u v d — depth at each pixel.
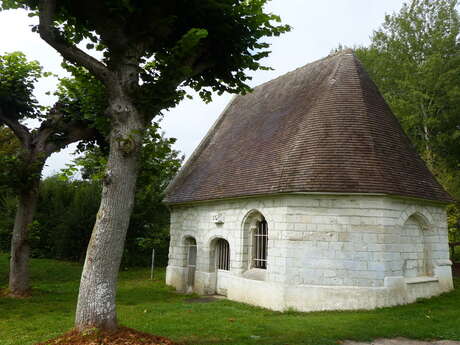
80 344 6.16
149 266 24.55
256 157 13.98
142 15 7.62
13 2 7.65
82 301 6.70
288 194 11.41
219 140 18.52
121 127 7.30
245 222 13.30
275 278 11.49
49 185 27.28
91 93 9.85
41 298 12.84
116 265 6.94
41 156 13.41
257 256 13.14
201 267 15.22
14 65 13.23
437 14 24.64
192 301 13.20
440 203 13.01
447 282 13.05
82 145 15.76
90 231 23.55
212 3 7.80
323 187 10.92
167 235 24.28
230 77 9.60
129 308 11.23
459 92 20.83
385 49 26.33
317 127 12.37
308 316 10.05
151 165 12.05
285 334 8.05
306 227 11.25
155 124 10.09
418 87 23.00
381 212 11.05
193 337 7.70
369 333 8.15
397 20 25.98
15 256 13.45
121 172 7.13
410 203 12.05
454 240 21.73
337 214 11.18
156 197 24.16
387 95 24.88
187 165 18.69
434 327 8.57
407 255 12.18
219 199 14.02
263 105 17.62
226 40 8.77
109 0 7.10
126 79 7.44
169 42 8.78
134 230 23.94
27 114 14.23
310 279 11.00
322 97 13.42
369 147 11.78
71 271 20.69
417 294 11.88
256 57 9.37
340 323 8.98
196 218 15.94
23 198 13.59
